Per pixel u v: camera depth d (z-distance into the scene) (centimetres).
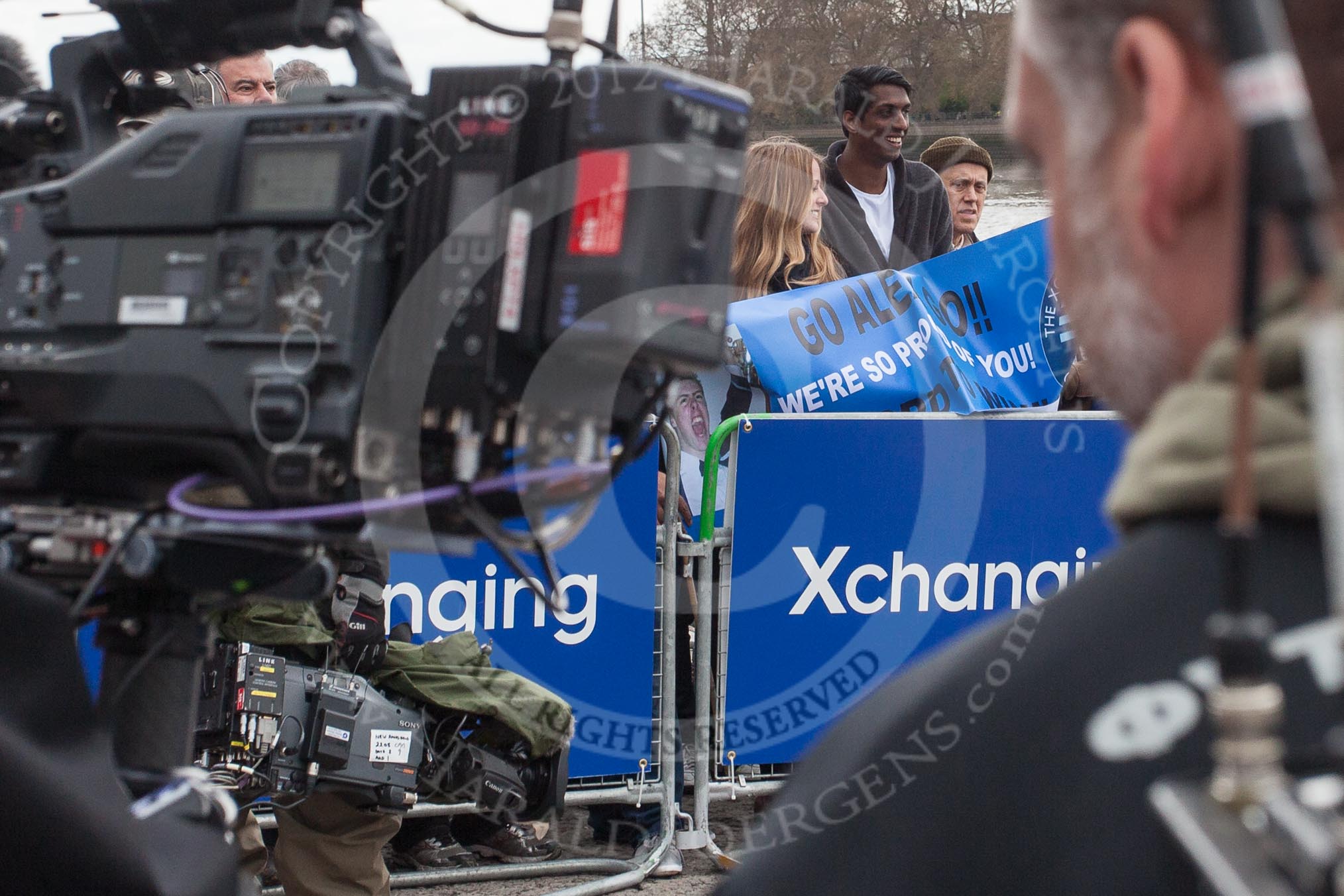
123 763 121
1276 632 55
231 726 263
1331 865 47
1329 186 58
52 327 127
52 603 98
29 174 143
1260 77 49
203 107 126
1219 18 51
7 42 154
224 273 119
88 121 140
